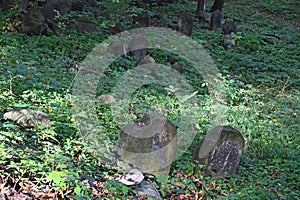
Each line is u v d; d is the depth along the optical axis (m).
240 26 15.95
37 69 8.87
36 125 6.20
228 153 6.68
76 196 5.09
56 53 10.08
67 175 5.22
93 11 14.05
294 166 7.04
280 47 13.90
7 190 4.95
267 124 8.49
